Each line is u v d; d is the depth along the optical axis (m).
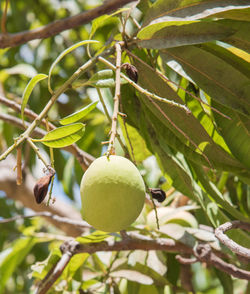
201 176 0.99
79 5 1.87
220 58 0.92
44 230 2.00
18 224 1.94
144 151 1.11
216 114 0.96
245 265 0.99
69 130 0.79
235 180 1.17
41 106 1.77
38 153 0.77
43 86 1.79
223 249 1.02
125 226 0.77
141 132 1.04
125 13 1.04
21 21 1.86
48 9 1.90
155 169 1.28
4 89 1.77
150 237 1.11
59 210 1.76
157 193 0.83
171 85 0.97
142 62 0.88
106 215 0.75
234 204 1.17
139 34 0.88
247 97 0.88
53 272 1.04
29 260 1.92
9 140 1.72
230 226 0.87
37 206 1.78
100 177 0.76
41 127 1.44
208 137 0.93
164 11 0.88
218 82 0.89
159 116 0.93
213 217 0.97
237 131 0.95
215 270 1.11
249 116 0.88
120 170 0.76
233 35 0.90
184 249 1.04
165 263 1.09
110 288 1.09
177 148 0.97
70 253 1.01
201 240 1.06
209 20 0.92
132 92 1.02
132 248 1.05
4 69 1.75
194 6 0.87
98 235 1.02
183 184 1.02
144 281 1.06
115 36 0.95
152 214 1.14
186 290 1.11
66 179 1.62
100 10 1.05
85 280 1.08
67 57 1.84
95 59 0.83
